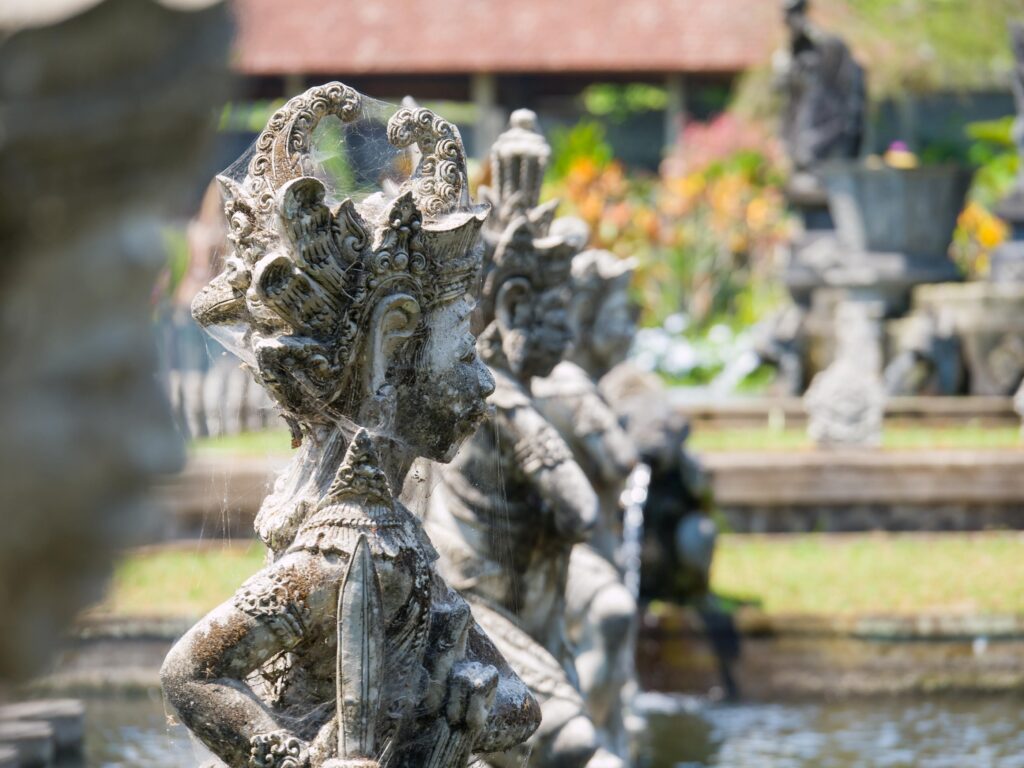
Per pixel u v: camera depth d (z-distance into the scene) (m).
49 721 9.04
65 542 1.74
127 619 10.91
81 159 1.71
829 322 24.44
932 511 17.06
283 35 45.91
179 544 11.45
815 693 13.15
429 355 3.83
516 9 47.66
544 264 6.35
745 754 10.73
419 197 4.09
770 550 16.23
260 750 3.51
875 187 24.12
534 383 8.33
